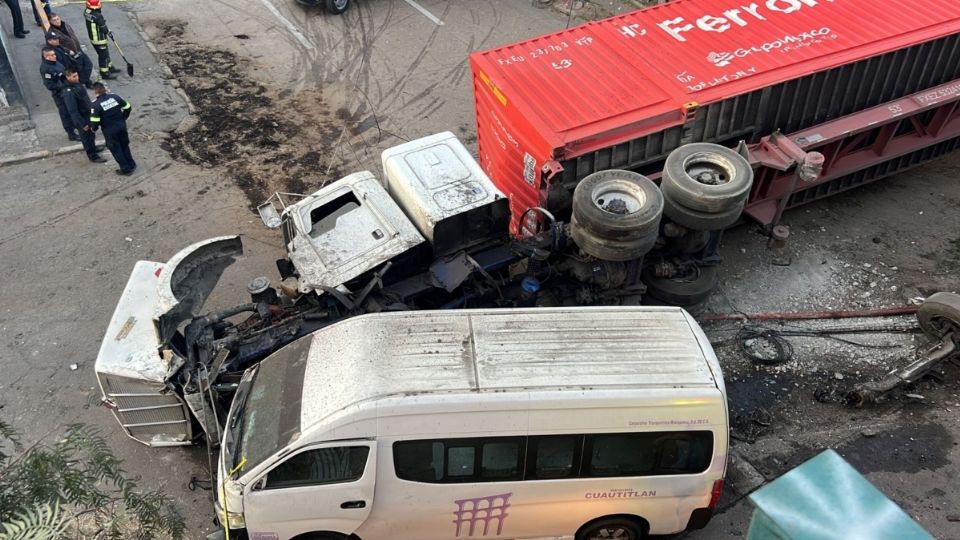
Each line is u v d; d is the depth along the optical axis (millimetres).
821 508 2312
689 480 5582
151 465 6930
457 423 5207
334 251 7031
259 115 12367
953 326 7184
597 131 7777
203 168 11109
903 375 7246
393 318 5887
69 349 8188
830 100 9047
